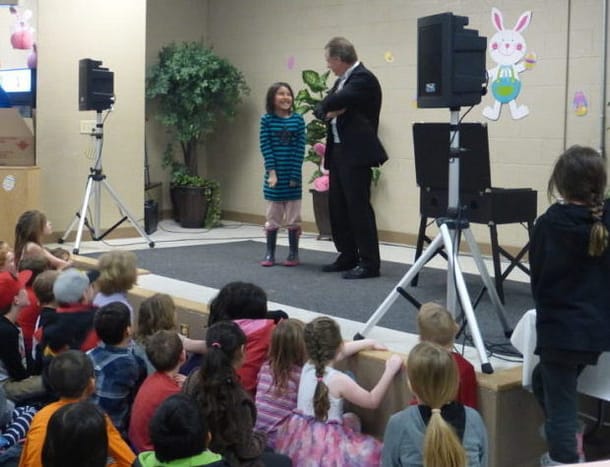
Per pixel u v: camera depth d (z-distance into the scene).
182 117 8.09
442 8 6.61
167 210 8.52
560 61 5.95
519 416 3.04
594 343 2.54
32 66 6.79
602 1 5.70
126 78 7.14
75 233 6.95
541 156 6.11
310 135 7.22
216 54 8.62
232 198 8.62
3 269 3.92
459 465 2.35
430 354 2.54
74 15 6.84
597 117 5.79
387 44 7.05
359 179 4.98
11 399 3.40
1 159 6.48
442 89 3.44
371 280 5.01
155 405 2.89
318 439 3.06
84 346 3.49
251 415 2.71
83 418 2.14
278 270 5.36
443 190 4.57
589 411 3.37
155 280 4.98
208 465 2.23
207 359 2.69
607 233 2.52
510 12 6.20
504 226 6.29
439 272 5.33
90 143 6.97
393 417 2.62
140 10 7.18
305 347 3.19
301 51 7.79
